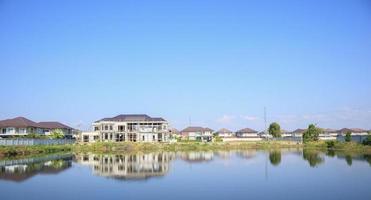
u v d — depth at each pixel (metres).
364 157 78.88
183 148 127.81
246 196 33.97
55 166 61.84
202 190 37.56
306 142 144.00
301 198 32.78
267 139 173.38
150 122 148.75
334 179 44.50
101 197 33.94
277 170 54.94
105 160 76.69
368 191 36.00
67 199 32.97
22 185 40.75
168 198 33.38
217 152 109.62
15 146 89.06
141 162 71.62
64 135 139.62
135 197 33.94
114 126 148.75
